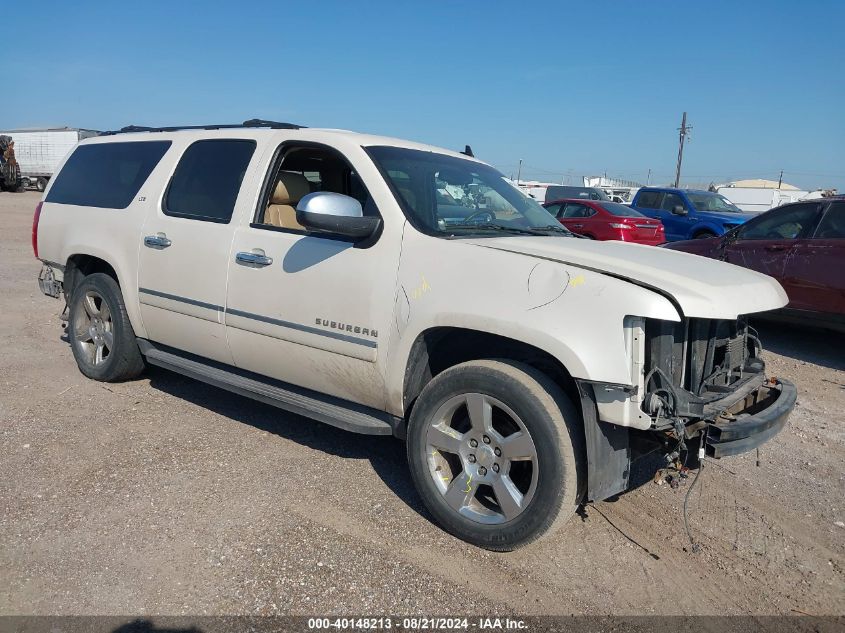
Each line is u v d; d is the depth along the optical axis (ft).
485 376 10.36
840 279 24.53
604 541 11.36
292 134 13.74
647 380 9.62
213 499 11.97
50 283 19.31
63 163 19.44
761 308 10.62
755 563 10.99
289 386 13.75
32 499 11.68
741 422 10.18
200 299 14.35
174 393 17.43
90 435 14.49
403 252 11.42
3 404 16.07
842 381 22.47
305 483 12.76
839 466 15.14
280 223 13.99
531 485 10.11
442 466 11.28
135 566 9.91
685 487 13.56
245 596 9.36
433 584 9.86
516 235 12.71
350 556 10.43
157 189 15.83
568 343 9.53
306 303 12.46
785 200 112.78
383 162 12.63
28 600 9.10
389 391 11.64
